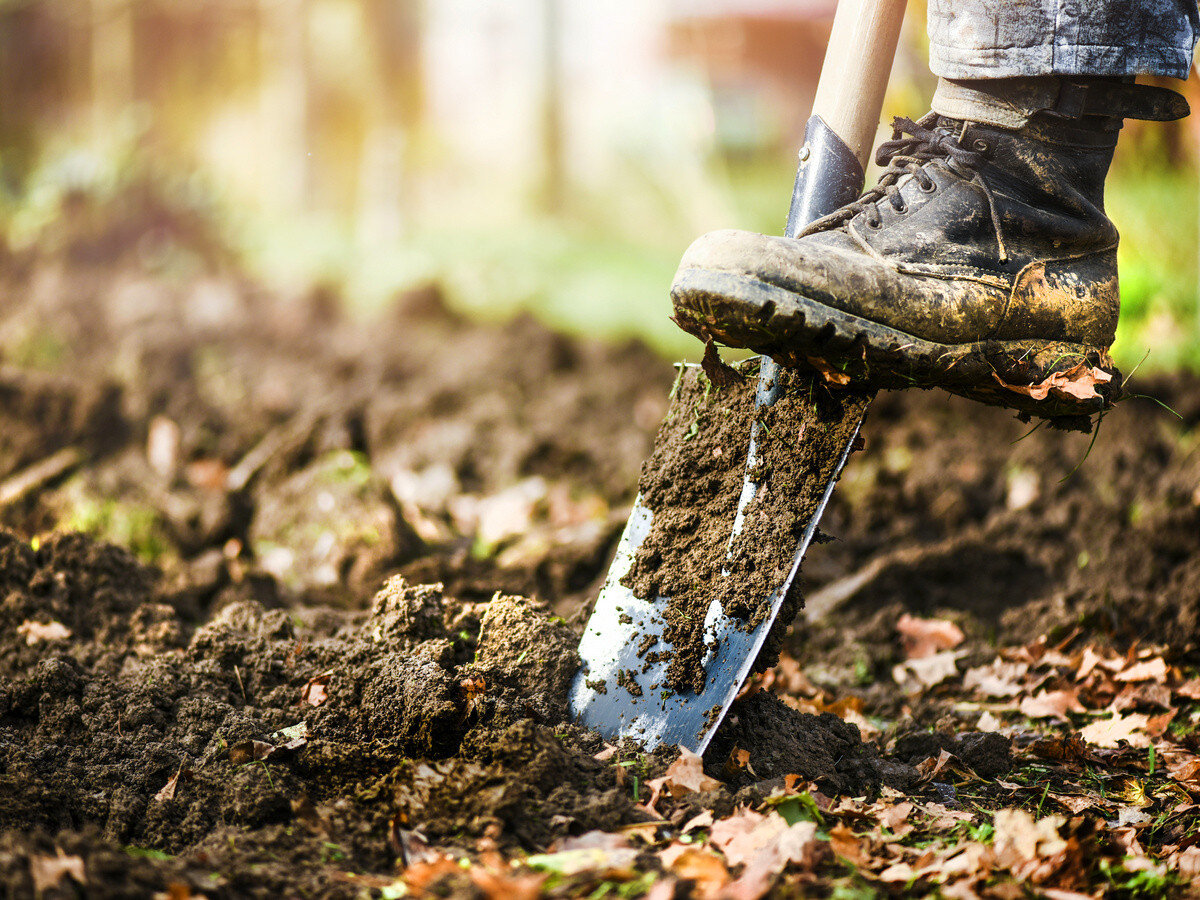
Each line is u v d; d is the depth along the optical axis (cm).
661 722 164
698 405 172
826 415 166
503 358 378
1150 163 348
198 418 293
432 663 167
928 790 171
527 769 158
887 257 163
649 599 169
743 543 167
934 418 275
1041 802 169
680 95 795
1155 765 179
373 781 160
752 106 788
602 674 168
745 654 164
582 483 273
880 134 344
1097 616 209
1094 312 168
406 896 148
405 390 347
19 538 202
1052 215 167
